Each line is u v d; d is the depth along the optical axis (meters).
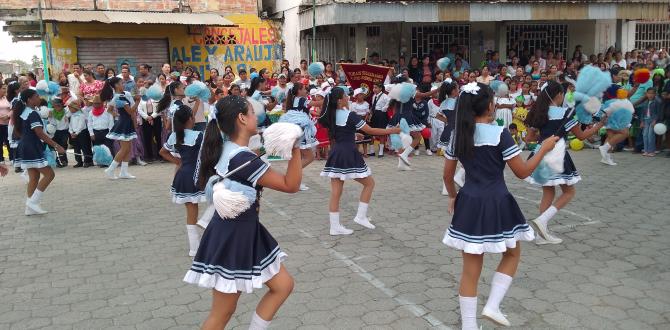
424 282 5.01
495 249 3.67
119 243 6.38
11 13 13.70
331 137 6.38
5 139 11.63
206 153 3.37
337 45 16.39
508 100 12.35
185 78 12.08
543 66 16.27
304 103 8.78
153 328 4.27
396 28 16.23
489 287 4.86
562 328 4.09
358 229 6.67
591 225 6.56
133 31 14.98
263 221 7.08
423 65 14.75
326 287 4.93
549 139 3.97
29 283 5.24
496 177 3.80
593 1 15.25
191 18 14.75
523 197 8.05
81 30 14.46
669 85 11.02
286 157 3.17
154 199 8.48
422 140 13.74
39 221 7.38
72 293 4.98
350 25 16.25
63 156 11.67
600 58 16.59
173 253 6.00
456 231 3.79
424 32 16.48
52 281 5.28
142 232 6.79
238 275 3.25
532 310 4.39
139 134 11.70
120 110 9.88
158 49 15.38
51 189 9.32
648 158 11.09
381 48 16.23
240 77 12.70
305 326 4.20
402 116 10.11
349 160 6.32
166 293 4.93
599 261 5.41
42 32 13.51
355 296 4.73
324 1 14.59
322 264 5.51
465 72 13.38
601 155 11.28
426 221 6.93
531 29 17.28
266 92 11.38
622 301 4.52
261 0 16.48
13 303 4.79
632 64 16.12
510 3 14.52
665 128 10.70
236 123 3.32
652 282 4.89
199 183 3.49
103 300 4.81
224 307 3.32
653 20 18.17
